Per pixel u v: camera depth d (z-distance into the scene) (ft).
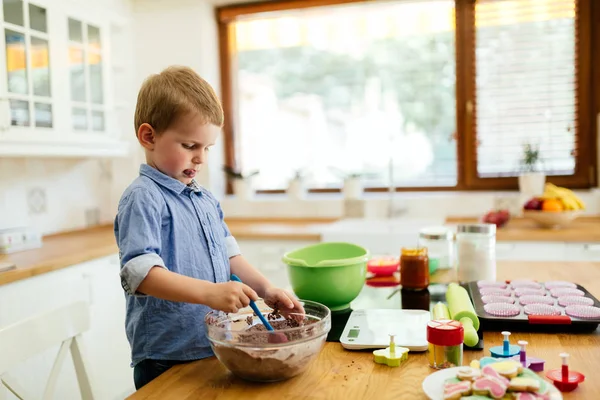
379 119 11.07
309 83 11.39
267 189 11.78
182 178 3.82
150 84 3.62
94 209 10.32
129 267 3.22
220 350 2.93
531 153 9.96
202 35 10.87
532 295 4.09
